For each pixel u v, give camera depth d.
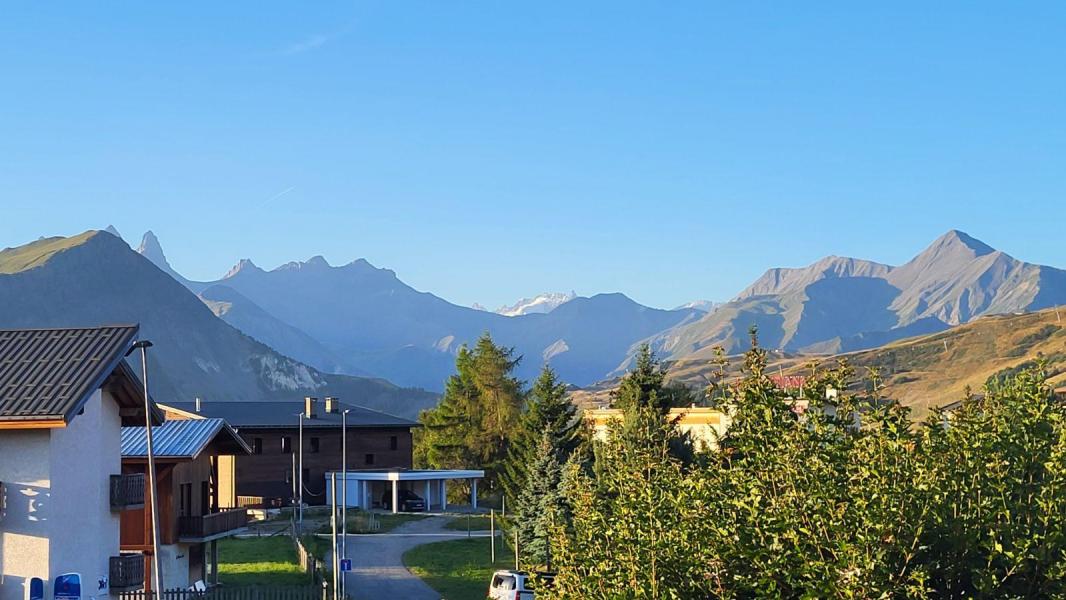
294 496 105.06
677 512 16.45
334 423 117.12
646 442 23.73
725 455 17.62
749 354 16.78
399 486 111.88
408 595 59.12
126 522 51.19
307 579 61.50
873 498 14.18
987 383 18.45
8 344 36.50
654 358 57.09
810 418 15.84
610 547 17.66
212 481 64.75
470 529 88.31
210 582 59.03
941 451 15.41
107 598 38.72
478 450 122.62
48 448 34.81
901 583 14.02
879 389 16.36
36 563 34.69
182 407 117.12
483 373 123.81
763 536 15.14
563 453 65.06
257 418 115.94
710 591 15.65
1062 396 18.06
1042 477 15.38
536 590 20.92
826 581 14.09
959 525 14.55
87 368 35.03
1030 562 14.59
